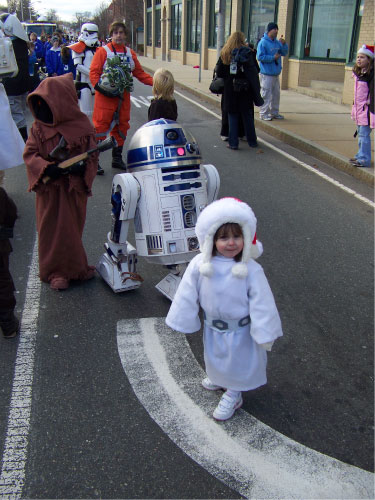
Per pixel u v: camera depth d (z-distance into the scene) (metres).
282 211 5.80
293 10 14.22
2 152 4.05
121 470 2.38
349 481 2.35
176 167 3.33
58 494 2.25
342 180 7.02
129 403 2.80
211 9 21.94
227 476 2.36
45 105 3.54
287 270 4.38
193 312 2.56
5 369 3.06
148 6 36.12
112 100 6.57
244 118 8.51
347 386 2.97
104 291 3.98
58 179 3.65
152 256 3.46
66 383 2.95
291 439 2.58
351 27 11.88
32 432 2.58
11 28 7.07
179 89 16.81
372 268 4.45
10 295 3.25
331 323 3.60
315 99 13.16
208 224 2.38
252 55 7.99
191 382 2.99
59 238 3.82
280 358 3.21
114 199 3.57
